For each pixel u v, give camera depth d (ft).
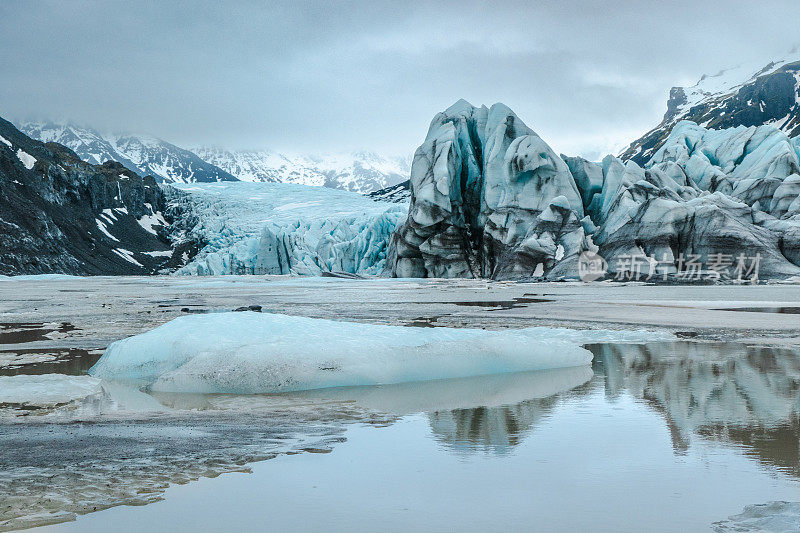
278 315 46.91
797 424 26.27
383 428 26.21
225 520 15.88
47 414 29.25
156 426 26.61
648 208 183.32
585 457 21.62
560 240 202.08
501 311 88.33
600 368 42.11
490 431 25.54
